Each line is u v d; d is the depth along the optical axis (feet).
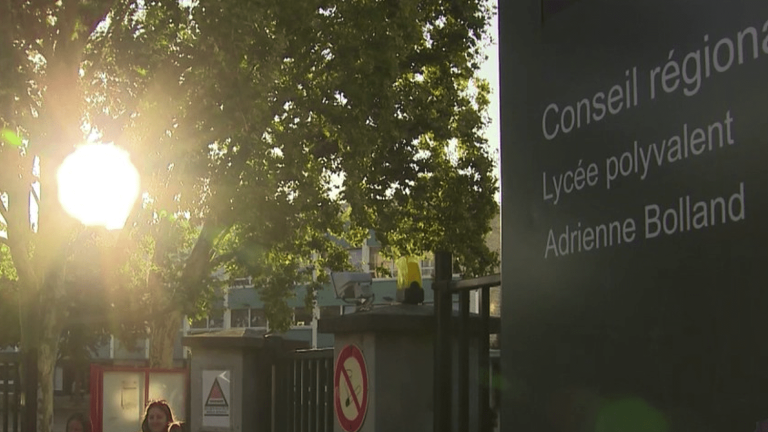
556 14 9.64
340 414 20.71
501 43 10.64
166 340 96.78
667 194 8.05
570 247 9.27
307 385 24.48
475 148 82.64
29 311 61.41
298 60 66.64
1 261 77.77
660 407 8.02
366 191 76.43
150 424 29.37
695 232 7.74
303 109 66.49
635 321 8.34
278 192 65.92
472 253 82.33
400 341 19.34
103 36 59.41
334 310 187.32
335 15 67.41
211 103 57.21
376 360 19.21
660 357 8.05
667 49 8.11
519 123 10.21
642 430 8.20
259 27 58.59
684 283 7.82
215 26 56.39
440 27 81.51
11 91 52.65
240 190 59.16
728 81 7.48
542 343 9.65
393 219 77.36
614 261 8.64
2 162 56.44
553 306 9.50
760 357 7.12
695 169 7.75
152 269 64.64
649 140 8.27
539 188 9.80
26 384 33.68
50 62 56.49
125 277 65.77
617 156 8.67
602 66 8.91
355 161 69.67
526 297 9.98
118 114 59.21
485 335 16.25
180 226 67.56
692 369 7.72
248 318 203.92
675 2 8.04
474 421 18.98
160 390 48.42
